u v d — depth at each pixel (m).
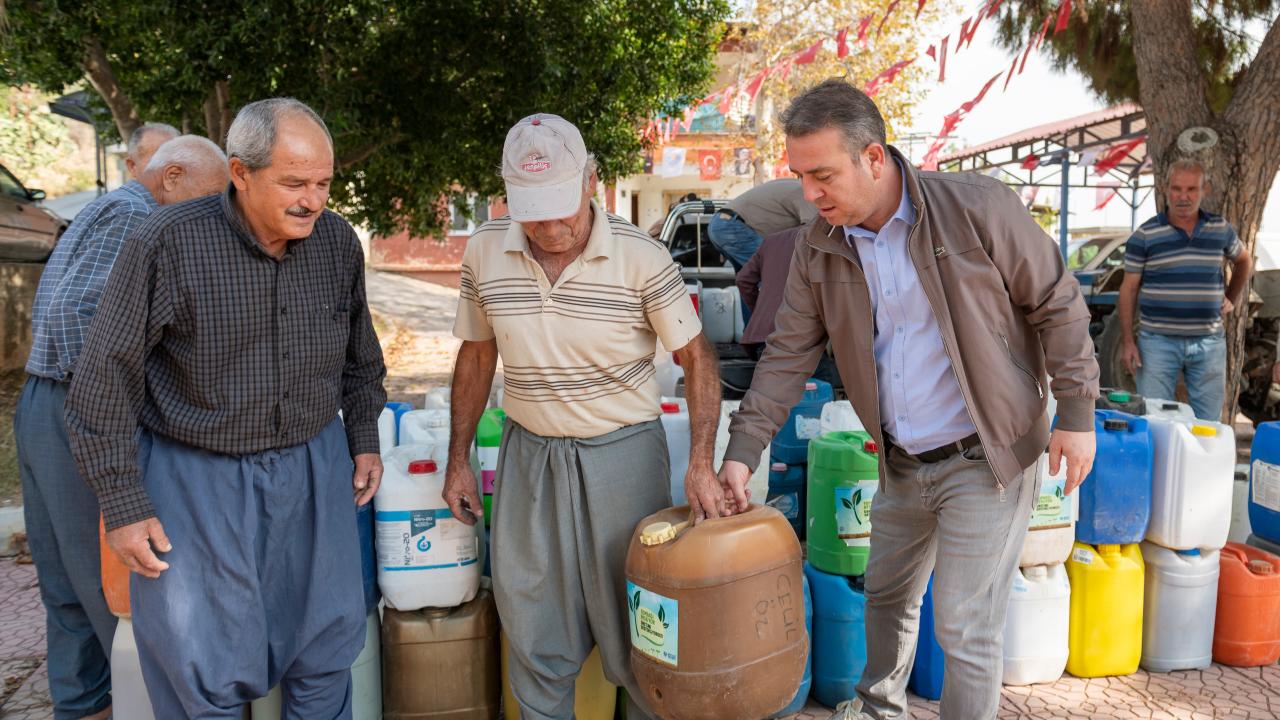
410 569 2.73
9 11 6.52
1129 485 3.14
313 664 2.38
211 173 2.80
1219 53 7.04
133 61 7.55
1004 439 2.20
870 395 2.36
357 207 9.55
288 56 6.54
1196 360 4.83
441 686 2.78
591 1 7.31
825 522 3.02
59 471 2.62
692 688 2.18
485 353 2.61
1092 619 3.20
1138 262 4.95
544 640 2.50
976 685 2.27
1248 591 3.27
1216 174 5.43
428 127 8.03
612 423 2.44
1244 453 6.48
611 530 2.45
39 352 2.65
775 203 5.01
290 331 2.21
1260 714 2.96
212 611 2.17
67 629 2.84
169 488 2.16
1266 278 6.73
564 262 2.34
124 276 2.03
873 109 2.09
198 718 2.17
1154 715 2.95
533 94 7.61
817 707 3.03
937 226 2.15
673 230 7.24
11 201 7.66
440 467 2.76
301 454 2.31
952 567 2.28
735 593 2.17
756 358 5.07
